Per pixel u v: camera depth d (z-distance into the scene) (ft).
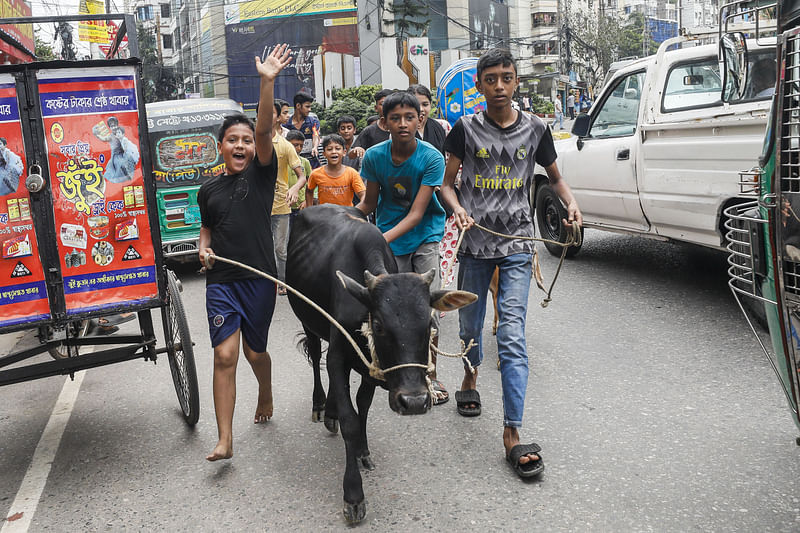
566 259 27.76
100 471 12.85
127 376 18.06
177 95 175.52
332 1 190.49
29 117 12.94
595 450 12.42
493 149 12.64
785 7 8.52
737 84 13.80
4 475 13.00
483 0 193.47
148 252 13.96
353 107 96.02
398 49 105.81
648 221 22.81
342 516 10.81
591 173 25.04
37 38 71.46
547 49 214.69
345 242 12.00
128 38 13.98
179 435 14.21
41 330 15.71
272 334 20.89
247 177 12.87
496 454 12.53
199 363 18.83
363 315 10.57
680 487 11.03
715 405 13.98
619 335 18.60
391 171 14.37
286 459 12.84
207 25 202.69
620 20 217.77
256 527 10.68
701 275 23.85
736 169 18.56
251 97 198.80
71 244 13.41
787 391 9.42
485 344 18.62
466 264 13.19
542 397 14.92
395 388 9.39
